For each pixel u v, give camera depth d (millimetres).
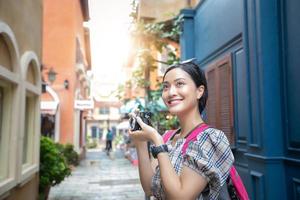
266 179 3383
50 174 6898
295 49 3197
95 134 46156
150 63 7188
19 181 4836
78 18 17797
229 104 4805
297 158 3152
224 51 5070
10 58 4613
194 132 1652
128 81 7527
